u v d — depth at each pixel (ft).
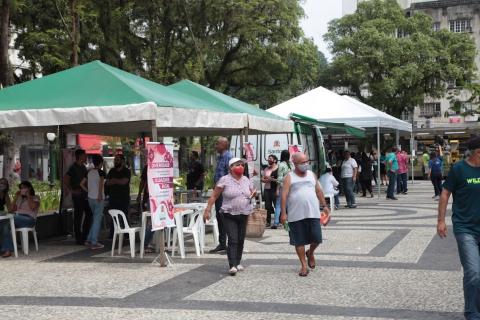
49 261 34.09
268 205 48.19
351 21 158.30
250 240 40.60
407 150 154.81
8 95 36.45
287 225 28.27
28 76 104.73
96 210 39.04
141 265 31.83
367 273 28.27
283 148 58.08
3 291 26.18
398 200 74.23
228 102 46.37
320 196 29.14
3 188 37.78
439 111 201.87
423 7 211.20
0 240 37.09
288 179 28.12
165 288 25.90
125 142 104.32
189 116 34.83
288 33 116.37
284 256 33.76
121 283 27.20
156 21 101.35
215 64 123.75
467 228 19.31
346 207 64.64
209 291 25.14
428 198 77.05
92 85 35.68
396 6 158.20
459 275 27.43
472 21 205.77
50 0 83.05
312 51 125.59
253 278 27.63
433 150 76.13
